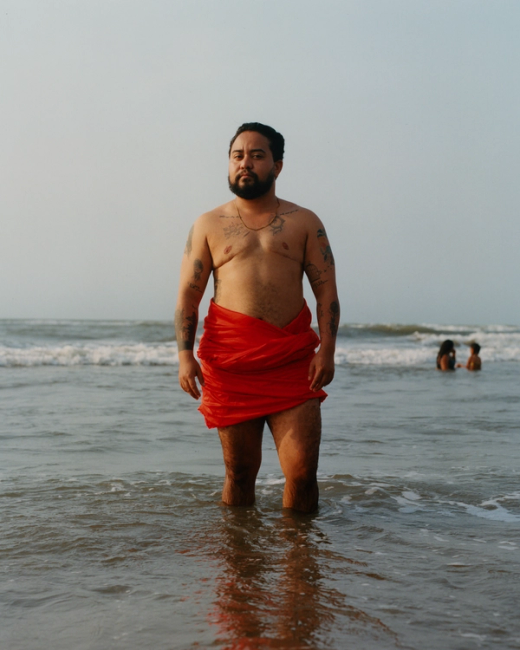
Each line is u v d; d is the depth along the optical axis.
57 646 2.13
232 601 2.49
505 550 3.14
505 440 6.51
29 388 11.15
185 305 3.75
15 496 4.05
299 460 3.66
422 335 32.44
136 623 2.29
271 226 3.68
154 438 6.44
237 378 3.65
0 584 2.65
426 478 4.76
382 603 2.47
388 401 10.06
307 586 2.64
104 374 14.13
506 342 28.45
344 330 33.81
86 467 5.02
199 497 4.12
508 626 2.28
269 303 3.62
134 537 3.29
